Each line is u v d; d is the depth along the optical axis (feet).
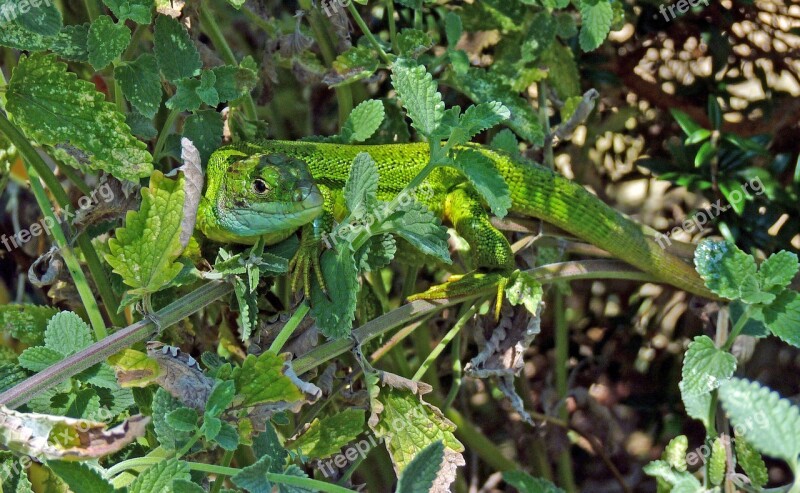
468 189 1.82
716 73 2.00
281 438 1.77
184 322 1.77
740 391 1.52
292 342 1.67
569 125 1.86
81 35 1.64
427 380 1.91
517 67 1.87
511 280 1.73
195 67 1.65
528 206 1.83
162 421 1.55
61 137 1.60
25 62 1.59
